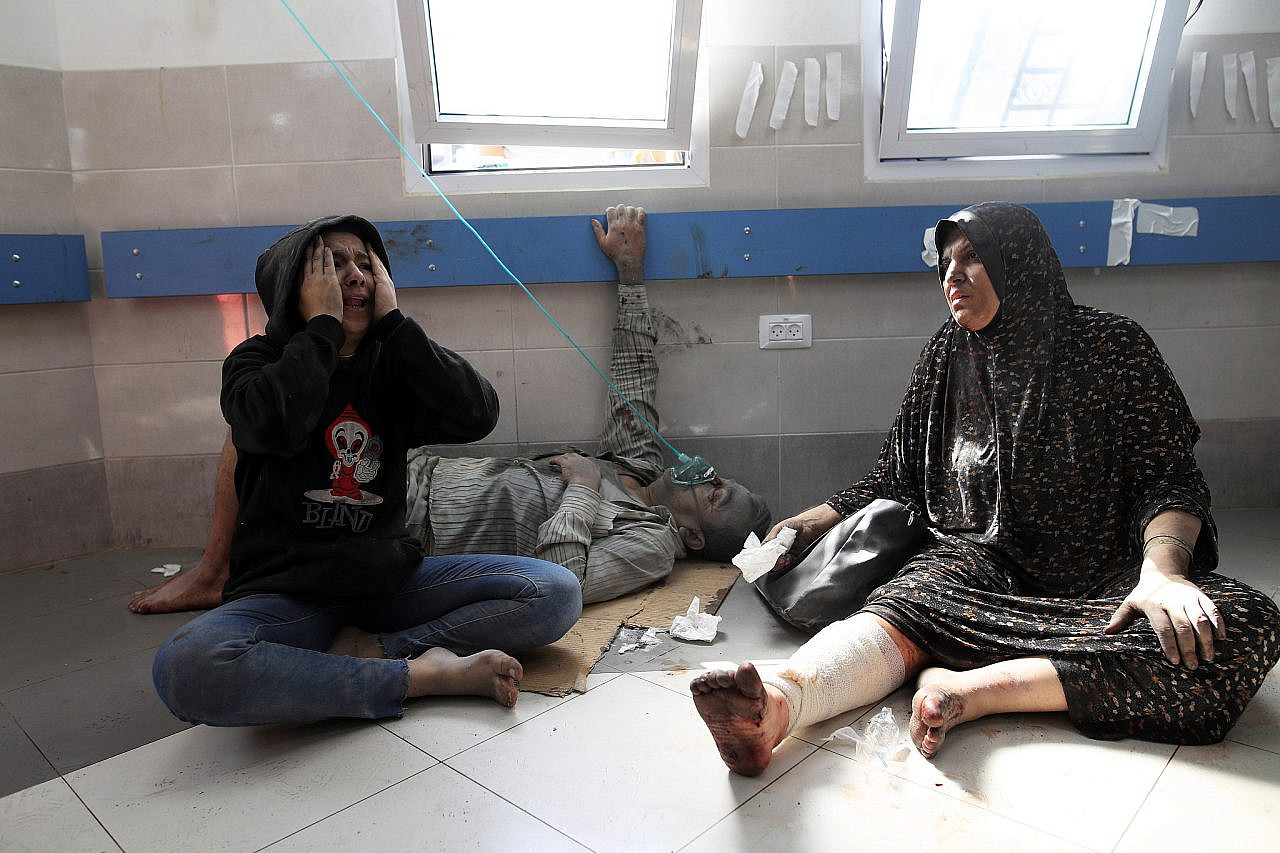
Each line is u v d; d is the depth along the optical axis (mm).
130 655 2002
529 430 2844
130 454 2822
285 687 1478
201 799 1374
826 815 1281
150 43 2660
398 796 1358
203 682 1421
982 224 1714
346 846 1238
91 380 2779
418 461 2395
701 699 1308
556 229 2699
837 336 2818
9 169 2580
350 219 1689
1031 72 2695
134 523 2852
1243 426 2875
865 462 2881
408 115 2703
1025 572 1768
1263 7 2689
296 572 1630
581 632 2010
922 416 1956
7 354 2615
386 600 1785
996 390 1762
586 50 2654
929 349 1964
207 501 2838
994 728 1529
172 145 2697
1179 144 2766
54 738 1611
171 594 2281
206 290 2689
